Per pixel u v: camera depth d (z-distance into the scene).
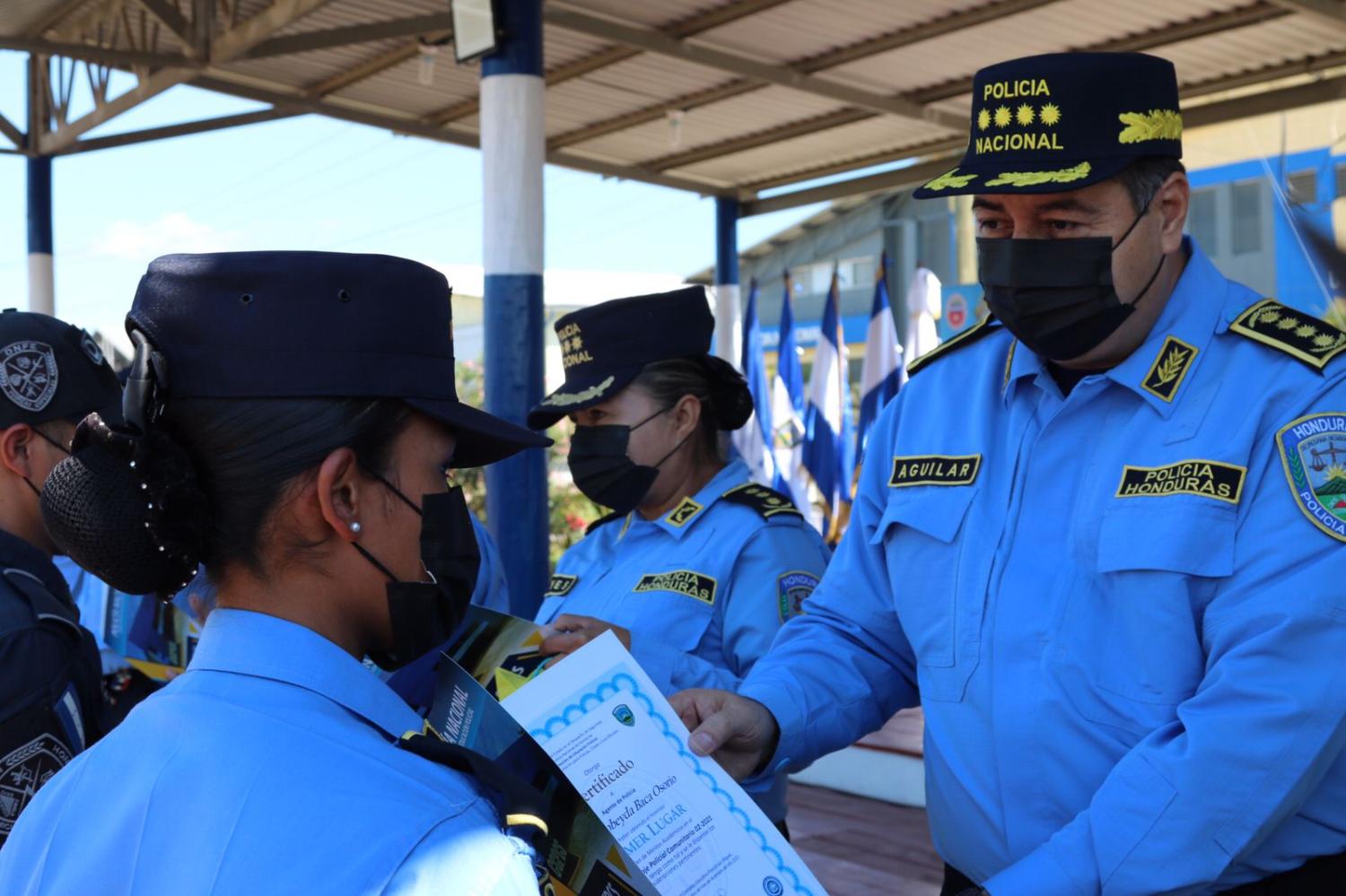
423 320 1.02
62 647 1.69
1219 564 1.39
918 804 5.04
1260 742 1.30
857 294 16.33
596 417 2.37
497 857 0.87
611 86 6.90
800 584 2.21
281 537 0.99
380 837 0.84
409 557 1.03
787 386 8.26
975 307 14.72
